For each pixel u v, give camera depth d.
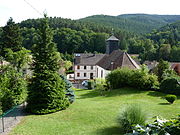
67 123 8.93
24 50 14.98
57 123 8.92
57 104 11.35
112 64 25.86
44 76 11.17
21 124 8.72
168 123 2.62
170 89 17.50
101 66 31.28
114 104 13.59
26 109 11.20
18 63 14.71
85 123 8.91
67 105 12.28
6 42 35.19
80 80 42.62
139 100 15.37
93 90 25.50
